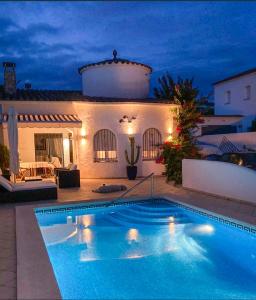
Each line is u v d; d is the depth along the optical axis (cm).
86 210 1453
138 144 2594
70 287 759
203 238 1111
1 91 2730
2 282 648
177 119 2594
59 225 1276
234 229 1111
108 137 2545
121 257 944
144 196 1578
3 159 2142
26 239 889
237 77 3800
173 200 1515
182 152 2058
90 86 3103
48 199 1513
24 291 583
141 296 716
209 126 3544
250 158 2392
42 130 2591
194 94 2702
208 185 1627
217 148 3025
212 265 883
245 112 3703
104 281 789
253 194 1335
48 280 628
